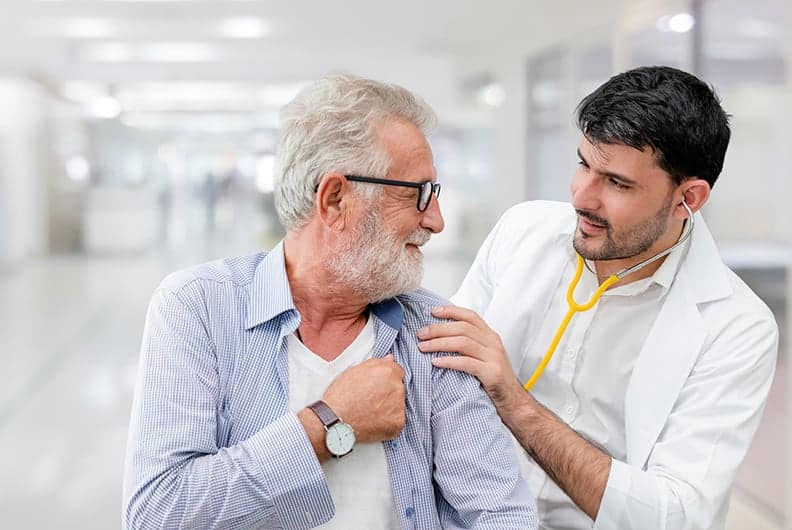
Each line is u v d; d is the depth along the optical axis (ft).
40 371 18.48
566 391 5.26
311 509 3.83
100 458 13.12
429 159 4.05
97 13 24.34
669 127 4.23
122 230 39.65
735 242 12.16
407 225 4.02
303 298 4.21
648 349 4.94
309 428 3.83
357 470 4.14
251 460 3.75
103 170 39.60
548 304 5.35
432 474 4.33
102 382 17.62
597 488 4.56
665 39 15.99
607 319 5.12
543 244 5.45
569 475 4.63
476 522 4.13
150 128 40.29
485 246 6.02
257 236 40.06
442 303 4.69
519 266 5.47
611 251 4.56
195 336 4.07
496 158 32.27
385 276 4.04
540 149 27.50
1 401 16.19
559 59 24.85
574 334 5.21
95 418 15.19
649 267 4.96
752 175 11.53
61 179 38.55
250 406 4.10
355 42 29.73
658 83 4.34
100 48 30.68
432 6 23.41
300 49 30.99
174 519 3.74
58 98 38.42
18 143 35.94
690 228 4.76
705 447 4.65
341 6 23.15
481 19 25.40
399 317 4.34
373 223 3.96
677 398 4.86
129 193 39.88
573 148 23.68
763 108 11.34
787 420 10.59
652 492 4.53
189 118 43.21
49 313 25.46
